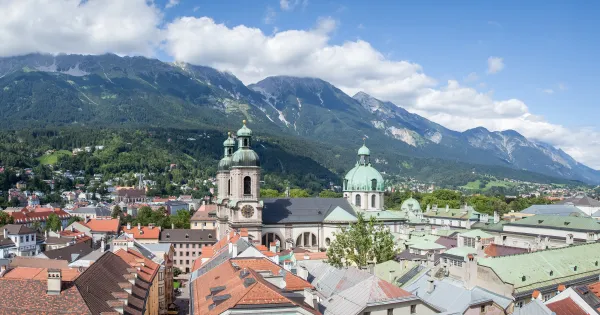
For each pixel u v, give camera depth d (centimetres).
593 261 10631
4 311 6756
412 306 6994
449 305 7681
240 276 6981
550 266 9994
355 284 7831
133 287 9094
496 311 7619
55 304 6888
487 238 14288
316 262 10000
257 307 5875
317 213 17888
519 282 9231
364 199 19525
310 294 6619
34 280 7194
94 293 7488
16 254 19862
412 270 10144
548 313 6638
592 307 7231
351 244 12356
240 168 16100
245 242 10644
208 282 8012
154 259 13062
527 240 17175
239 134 16350
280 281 7306
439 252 12544
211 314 5988
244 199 16138
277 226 17150
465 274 9588
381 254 12169
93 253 13375
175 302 15200
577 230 16050
